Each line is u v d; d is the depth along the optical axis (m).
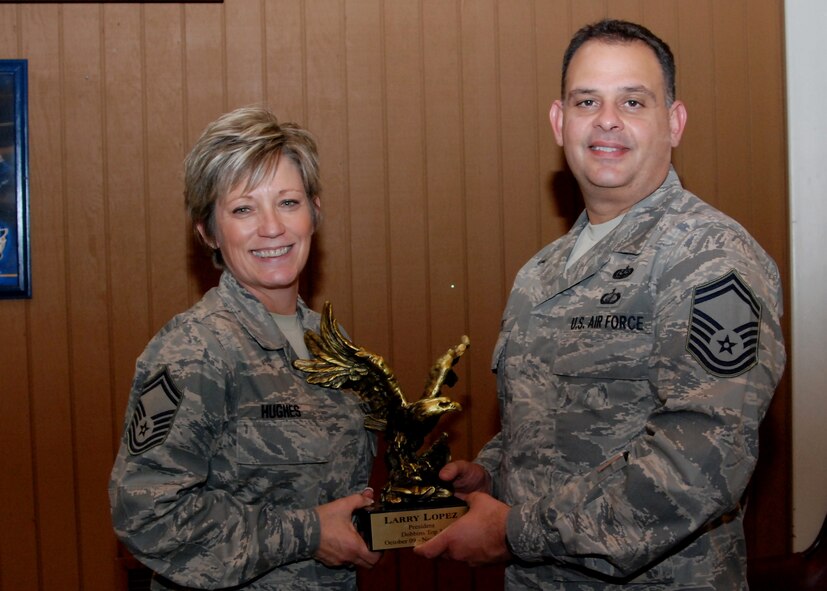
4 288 2.24
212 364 1.26
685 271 1.21
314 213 1.45
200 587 1.20
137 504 1.17
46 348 2.27
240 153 1.33
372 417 1.45
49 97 2.26
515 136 2.42
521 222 2.42
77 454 2.28
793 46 2.51
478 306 2.41
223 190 1.35
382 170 2.38
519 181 2.42
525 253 2.42
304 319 1.50
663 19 2.47
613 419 1.26
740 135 2.51
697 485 1.08
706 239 1.23
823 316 2.53
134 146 2.28
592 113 1.39
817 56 2.51
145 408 1.23
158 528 1.17
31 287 2.26
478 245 2.41
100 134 2.27
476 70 2.41
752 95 2.51
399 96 2.38
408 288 2.39
